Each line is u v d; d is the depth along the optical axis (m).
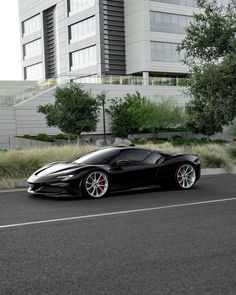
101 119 46.56
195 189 11.86
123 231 6.77
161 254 5.48
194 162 11.95
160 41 55.88
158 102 46.88
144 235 6.50
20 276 4.65
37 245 5.91
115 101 47.12
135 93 49.44
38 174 10.42
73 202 9.65
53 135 44.62
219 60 16.98
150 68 55.06
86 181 10.03
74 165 10.46
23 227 7.05
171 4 56.66
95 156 10.99
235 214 8.20
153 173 11.10
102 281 4.49
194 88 15.48
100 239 6.25
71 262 5.14
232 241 6.14
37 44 71.88
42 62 70.19
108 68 56.56
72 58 62.78
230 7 15.93
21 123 43.62
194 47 16.08
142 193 11.11
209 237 6.38
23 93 45.78
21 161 12.98
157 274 4.71
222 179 14.38
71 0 62.00
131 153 11.06
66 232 6.70
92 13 57.09
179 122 45.75
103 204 9.37
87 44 58.59
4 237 6.36
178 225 7.21
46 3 67.69
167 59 56.53
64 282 4.46
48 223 7.36
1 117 42.69
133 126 44.78
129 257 5.35
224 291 4.21
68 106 35.62
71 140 41.38
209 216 8.00
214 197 10.36
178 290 4.23
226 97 14.86
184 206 9.09
